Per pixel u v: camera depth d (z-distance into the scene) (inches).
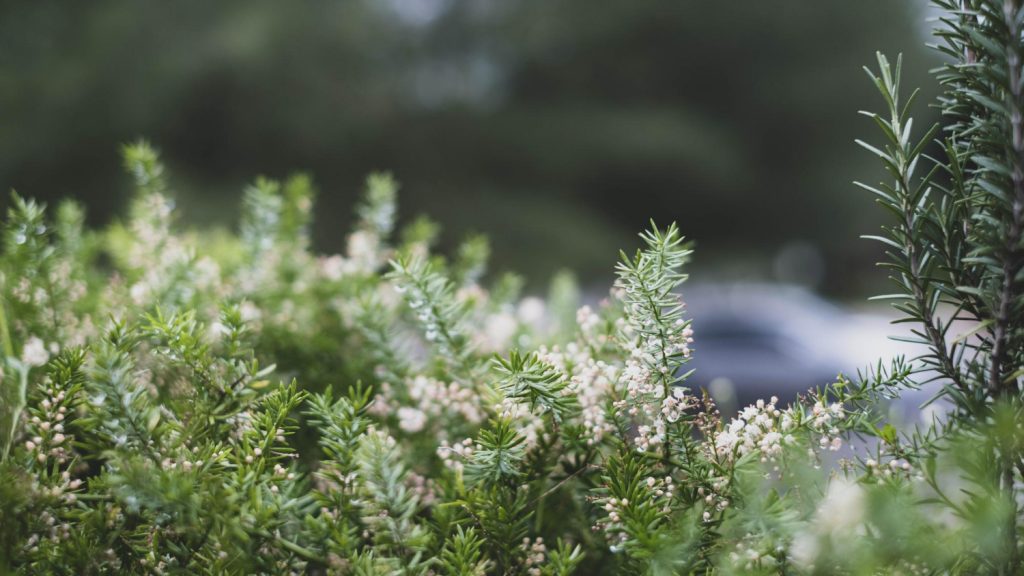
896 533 38.9
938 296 45.3
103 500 48.6
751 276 1013.2
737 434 47.7
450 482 54.2
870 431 47.1
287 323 82.7
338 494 48.4
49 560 46.0
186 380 52.1
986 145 42.3
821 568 41.7
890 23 971.9
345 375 75.3
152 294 77.6
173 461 46.9
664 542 42.4
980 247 42.3
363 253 95.3
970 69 42.0
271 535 45.6
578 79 992.9
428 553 49.8
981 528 37.4
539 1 949.8
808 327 332.8
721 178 969.5
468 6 919.0
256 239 95.3
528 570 50.1
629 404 50.0
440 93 908.0
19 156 681.0
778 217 1037.8
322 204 788.0
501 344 82.0
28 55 734.5
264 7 756.0
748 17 956.6
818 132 1010.1
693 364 327.0
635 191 975.0
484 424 62.6
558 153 917.8
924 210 45.2
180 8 736.3
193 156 749.9
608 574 54.8
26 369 47.7
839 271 1114.7
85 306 80.2
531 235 853.2
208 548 46.4
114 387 46.8
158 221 90.4
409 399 67.4
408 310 83.7
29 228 71.5
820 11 964.0
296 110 755.4
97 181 705.0
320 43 772.6
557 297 99.0
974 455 40.1
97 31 716.7
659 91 1016.9
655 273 48.6
